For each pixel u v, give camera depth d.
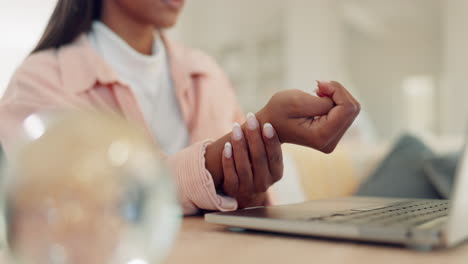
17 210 0.17
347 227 0.30
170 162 0.53
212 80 0.89
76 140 0.18
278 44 5.10
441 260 0.26
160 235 0.19
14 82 0.66
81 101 0.67
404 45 6.50
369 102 6.78
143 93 0.82
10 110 0.58
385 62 6.65
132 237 0.18
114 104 0.72
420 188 1.18
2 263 0.19
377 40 6.65
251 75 5.24
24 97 0.62
